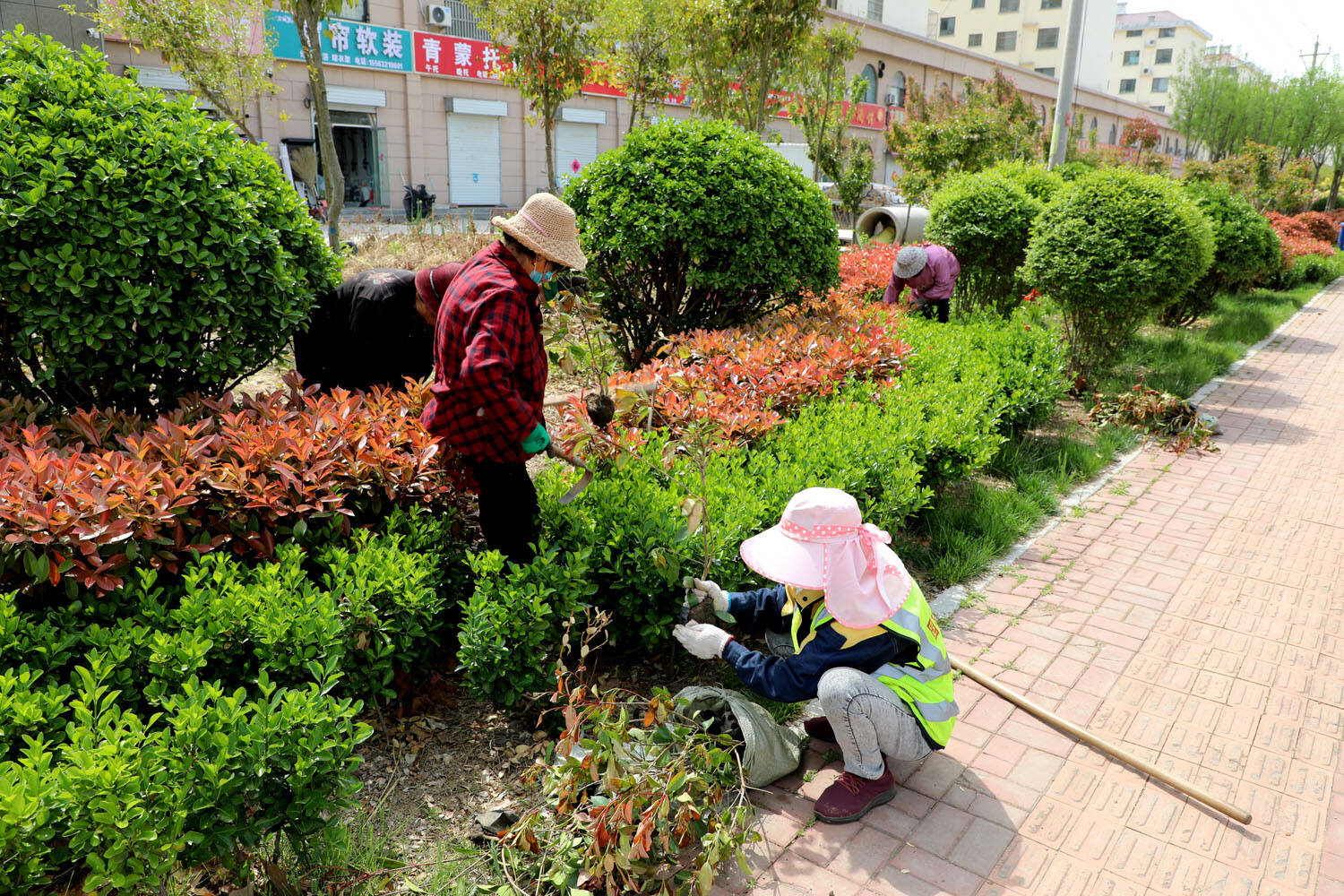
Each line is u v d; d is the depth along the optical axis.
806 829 2.87
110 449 3.56
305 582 2.97
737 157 6.29
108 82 4.06
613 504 3.56
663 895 2.44
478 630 2.96
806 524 2.75
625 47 14.54
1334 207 42.12
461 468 3.67
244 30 11.52
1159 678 3.83
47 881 2.09
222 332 4.16
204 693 2.30
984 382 6.01
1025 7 57.66
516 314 3.04
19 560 2.75
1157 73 79.44
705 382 4.90
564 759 2.74
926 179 18.50
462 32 27.56
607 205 6.27
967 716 3.53
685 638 3.11
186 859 2.17
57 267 3.69
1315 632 4.25
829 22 34.88
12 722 2.23
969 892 2.63
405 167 26.67
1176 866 2.76
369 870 2.48
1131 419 7.72
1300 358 11.22
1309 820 2.99
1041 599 4.55
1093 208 8.11
